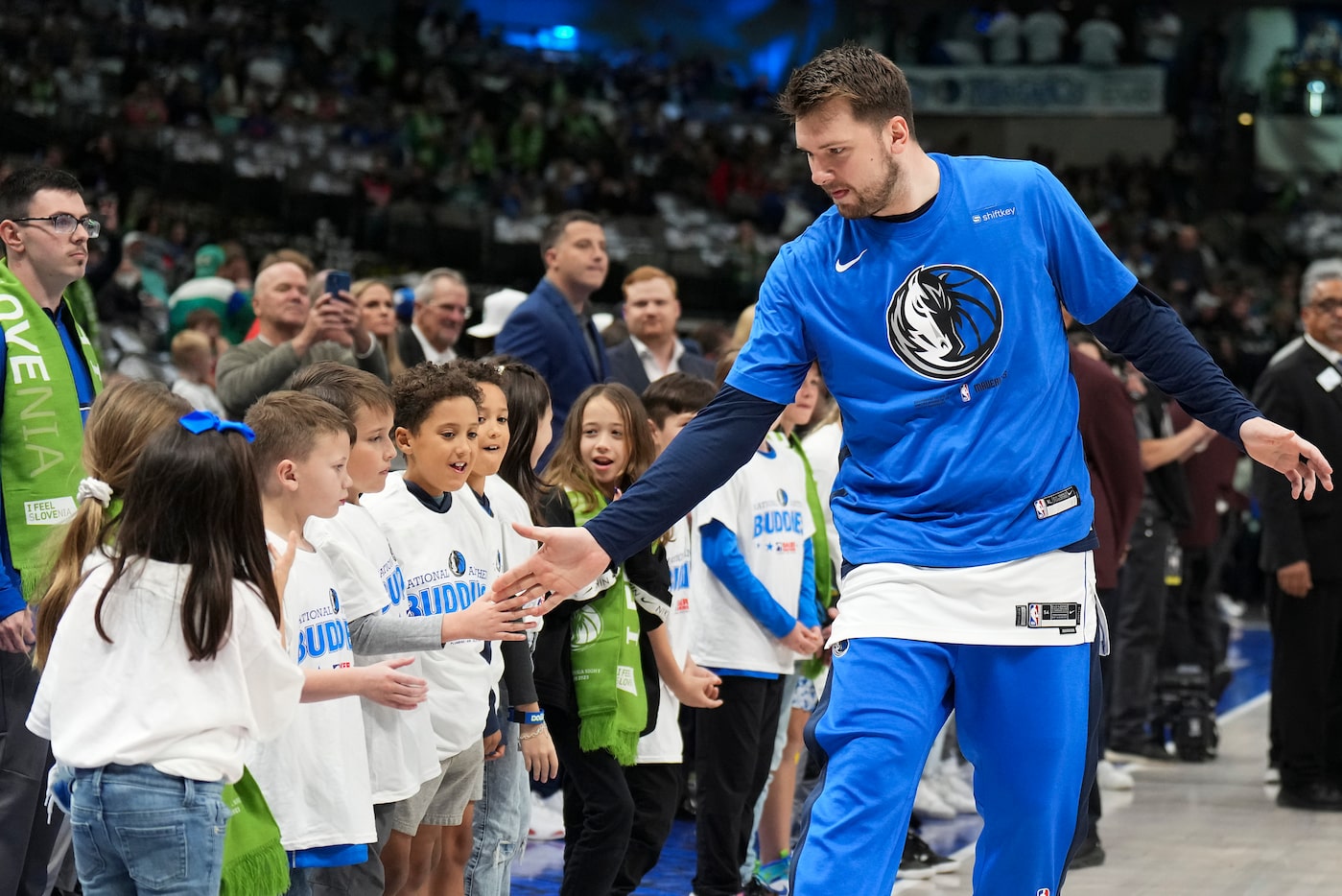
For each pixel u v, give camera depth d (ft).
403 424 13.28
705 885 16.65
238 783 10.60
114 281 45.44
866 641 10.08
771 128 95.96
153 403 11.61
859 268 10.16
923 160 10.18
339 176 69.36
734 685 16.67
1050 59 95.35
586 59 100.48
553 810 21.75
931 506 10.09
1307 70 94.63
